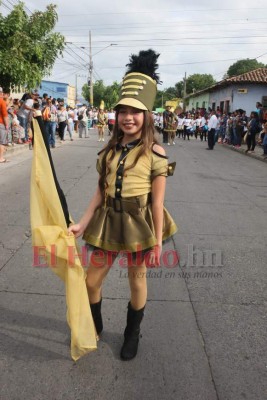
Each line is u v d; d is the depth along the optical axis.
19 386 2.45
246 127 17.72
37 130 2.40
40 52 13.41
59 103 16.89
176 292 3.65
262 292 3.72
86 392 2.43
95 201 2.57
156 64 2.41
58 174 8.99
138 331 2.77
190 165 11.69
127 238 2.39
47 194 2.40
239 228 5.57
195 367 2.67
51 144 14.34
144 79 2.34
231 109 26.95
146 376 2.57
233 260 4.42
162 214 2.46
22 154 11.77
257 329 3.12
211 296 3.61
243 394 2.45
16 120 12.89
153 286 3.75
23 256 4.27
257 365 2.71
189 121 22.94
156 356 2.77
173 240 4.95
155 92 2.41
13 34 12.98
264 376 2.60
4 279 3.76
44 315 3.21
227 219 5.99
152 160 2.36
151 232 2.43
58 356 2.74
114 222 2.44
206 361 2.73
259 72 27.50
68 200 6.59
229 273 4.09
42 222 2.44
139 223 2.41
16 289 3.58
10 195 6.92
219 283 3.86
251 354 2.82
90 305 2.74
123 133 2.46
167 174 2.40
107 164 2.45
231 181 9.28
